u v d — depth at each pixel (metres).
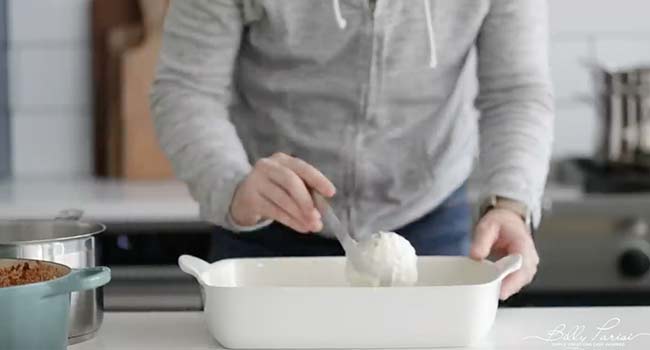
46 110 2.87
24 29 2.85
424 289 1.13
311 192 1.31
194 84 1.52
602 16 2.79
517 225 1.38
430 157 1.61
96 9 2.83
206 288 1.16
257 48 1.58
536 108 1.54
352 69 1.54
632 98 2.49
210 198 1.40
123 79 2.76
